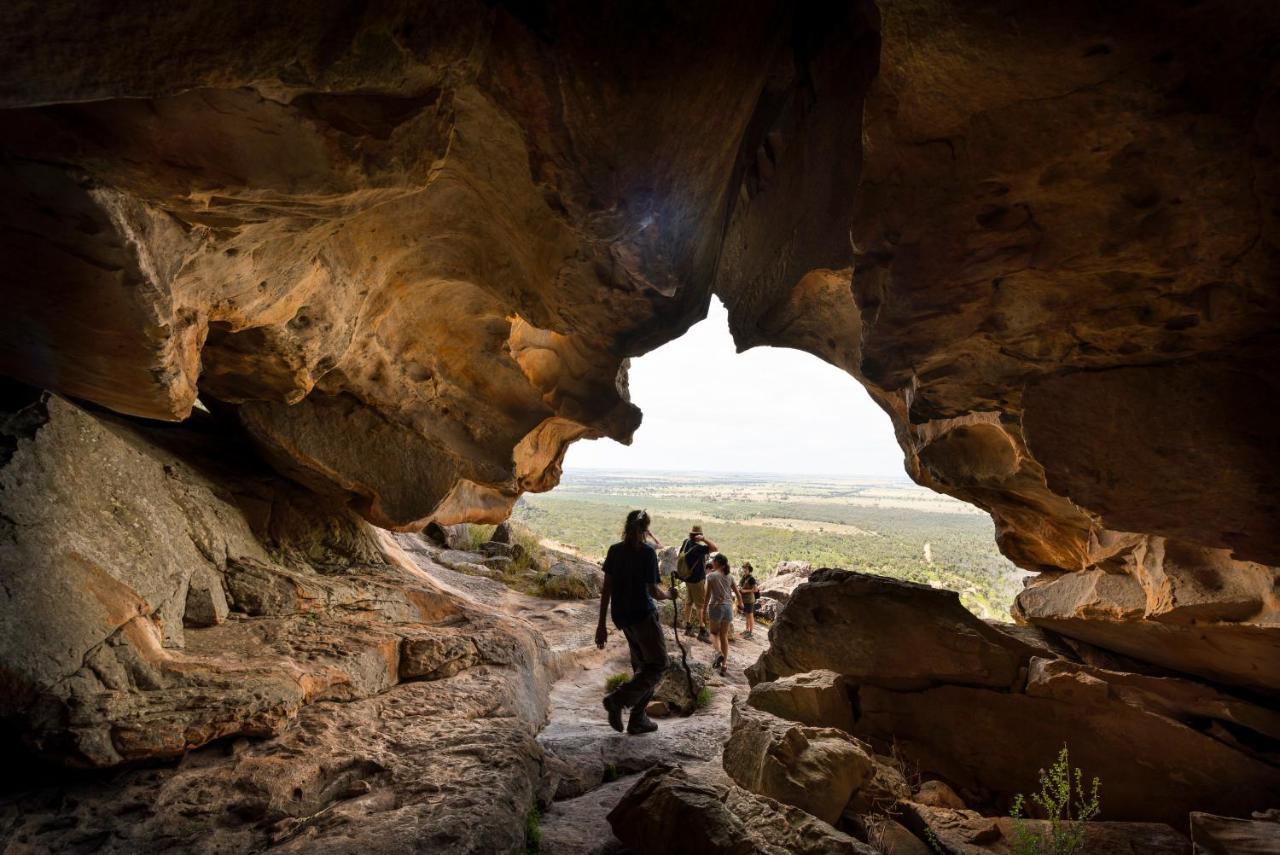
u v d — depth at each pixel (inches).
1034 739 162.7
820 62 150.9
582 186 107.2
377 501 209.3
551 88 93.3
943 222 87.6
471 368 213.3
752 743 151.3
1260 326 80.4
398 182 88.1
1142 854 122.3
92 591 115.7
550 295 154.7
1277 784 142.9
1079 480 99.1
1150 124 71.0
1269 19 60.8
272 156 78.5
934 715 173.5
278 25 59.2
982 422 141.3
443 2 70.1
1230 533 94.3
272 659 145.7
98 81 54.6
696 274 161.0
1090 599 163.6
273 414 189.5
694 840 105.9
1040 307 89.1
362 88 70.6
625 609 194.7
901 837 128.2
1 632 97.1
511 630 235.0
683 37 100.0
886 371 105.6
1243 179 70.1
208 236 94.4
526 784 133.4
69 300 93.3
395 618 207.3
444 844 103.8
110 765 103.7
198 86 59.3
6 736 101.0
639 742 191.8
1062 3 65.8
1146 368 91.6
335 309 148.1
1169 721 153.9
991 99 76.0
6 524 106.5
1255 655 134.5
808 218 159.5
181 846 97.1
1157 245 77.9
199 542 165.6
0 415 120.0
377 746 137.0
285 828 105.7
